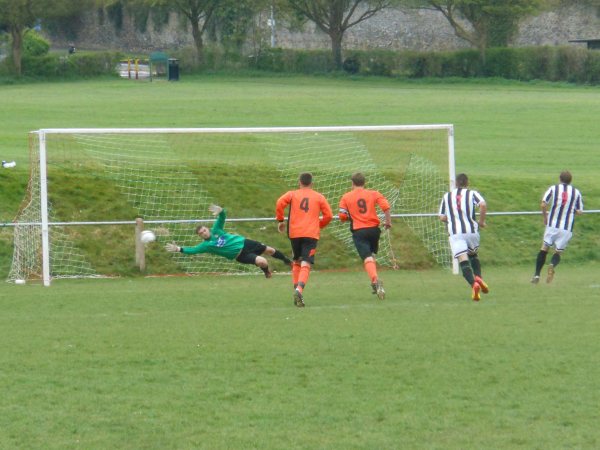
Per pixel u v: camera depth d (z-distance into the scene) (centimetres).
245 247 5116
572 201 5256
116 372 3212
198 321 4116
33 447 2489
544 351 3459
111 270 6216
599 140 11825
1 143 9681
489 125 13312
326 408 2808
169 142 8494
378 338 3697
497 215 7269
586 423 2664
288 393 2959
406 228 6962
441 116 14400
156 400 2892
